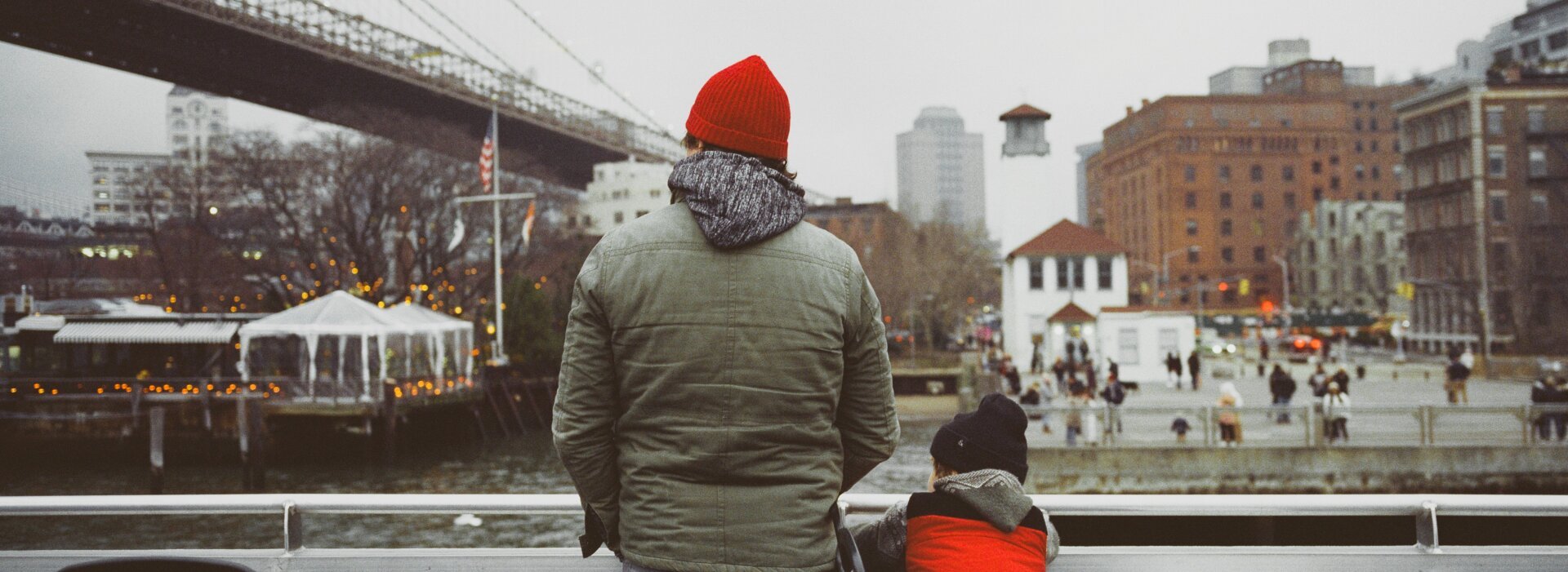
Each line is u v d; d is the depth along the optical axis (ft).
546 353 160.25
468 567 9.55
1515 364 153.07
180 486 102.01
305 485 101.96
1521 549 9.92
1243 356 225.97
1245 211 428.97
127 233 225.35
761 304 6.66
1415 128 268.41
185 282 177.17
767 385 6.64
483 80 288.71
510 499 9.33
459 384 133.28
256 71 248.93
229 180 170.30
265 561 9.61
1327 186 435.53
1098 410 74.23
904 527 8.57
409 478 105.91
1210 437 72.95
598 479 7.02
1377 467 70.33
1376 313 347.56
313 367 119.65
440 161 182.19
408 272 174.09
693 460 6.64
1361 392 130.00
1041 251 194.49
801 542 6.68
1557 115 242.37
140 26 226.58
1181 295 423.64
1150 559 9.68
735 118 7.01
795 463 6.75
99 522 74.69
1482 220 239.50
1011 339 207.62
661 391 6.68
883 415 7.39
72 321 134.41
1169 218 427.74
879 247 279.08
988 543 8.07
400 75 257.34
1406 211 273.33
